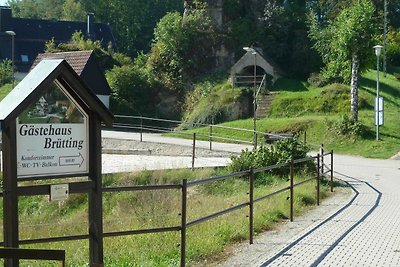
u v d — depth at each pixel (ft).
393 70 174.81
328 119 128.36
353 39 125.59
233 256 31.45
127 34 294.25
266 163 68.85
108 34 276.00
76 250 32.78
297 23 182.70
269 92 155.74
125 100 161.89
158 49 179.52
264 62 164.04
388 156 110.83
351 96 131.85
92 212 22.06
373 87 152.46
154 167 71.46
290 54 175.94
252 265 29.43
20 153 20.26
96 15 302.66
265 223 40.81
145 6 300.81
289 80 166.30
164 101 168.76
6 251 16.56
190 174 67.36
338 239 36.35
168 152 99.55
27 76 21.06
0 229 43.62
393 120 130.93
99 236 22.11
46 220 53.06
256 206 45.50
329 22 182.50
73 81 20.85
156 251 31.04
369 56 126.41
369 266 29.60
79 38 211.20
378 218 44.88
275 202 47.42
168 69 176.04
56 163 21.08
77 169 21.58
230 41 179.42
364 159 106.83
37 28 261.44
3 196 19.92
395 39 194.08
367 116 134.82
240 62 164.66
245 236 36.42
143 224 40.52
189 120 153.79
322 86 158.10
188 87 171.22
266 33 180.34
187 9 189.37
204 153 94.68
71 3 346.33
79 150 21.61
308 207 50.60
